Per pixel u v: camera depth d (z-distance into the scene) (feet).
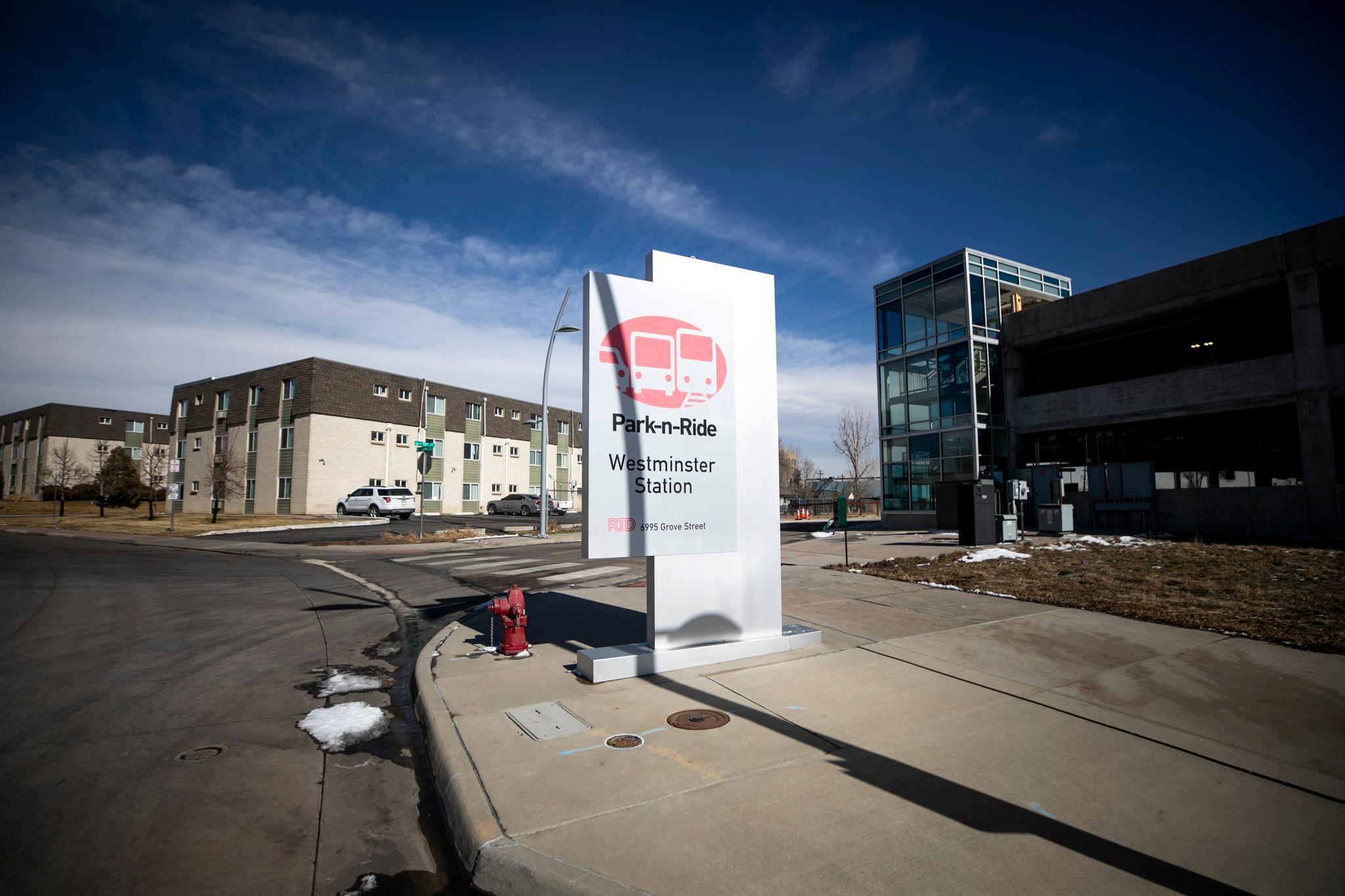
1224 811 11.08
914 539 64.23
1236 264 66.18
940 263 89.35
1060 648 21.48
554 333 79.92
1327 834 10.36
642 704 16.61
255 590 38.73
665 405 19.70
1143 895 8.85
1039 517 69.46
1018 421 86.43
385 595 37.14
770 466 21.98
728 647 20.47
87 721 16.49
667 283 20.59
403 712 17.84
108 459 169.58
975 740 14.08
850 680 18.40
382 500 125.70
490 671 19.75
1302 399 61.26
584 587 37.47
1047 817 10.91
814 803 11.35
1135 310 74.18
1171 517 65.46
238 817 11.87
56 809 11.96
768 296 22.43
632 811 11.14
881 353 98.37
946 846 10.03
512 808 11.23
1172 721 15.10
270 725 16.55
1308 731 14.46
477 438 170.09
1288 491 59.21
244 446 149.28
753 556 21.53
